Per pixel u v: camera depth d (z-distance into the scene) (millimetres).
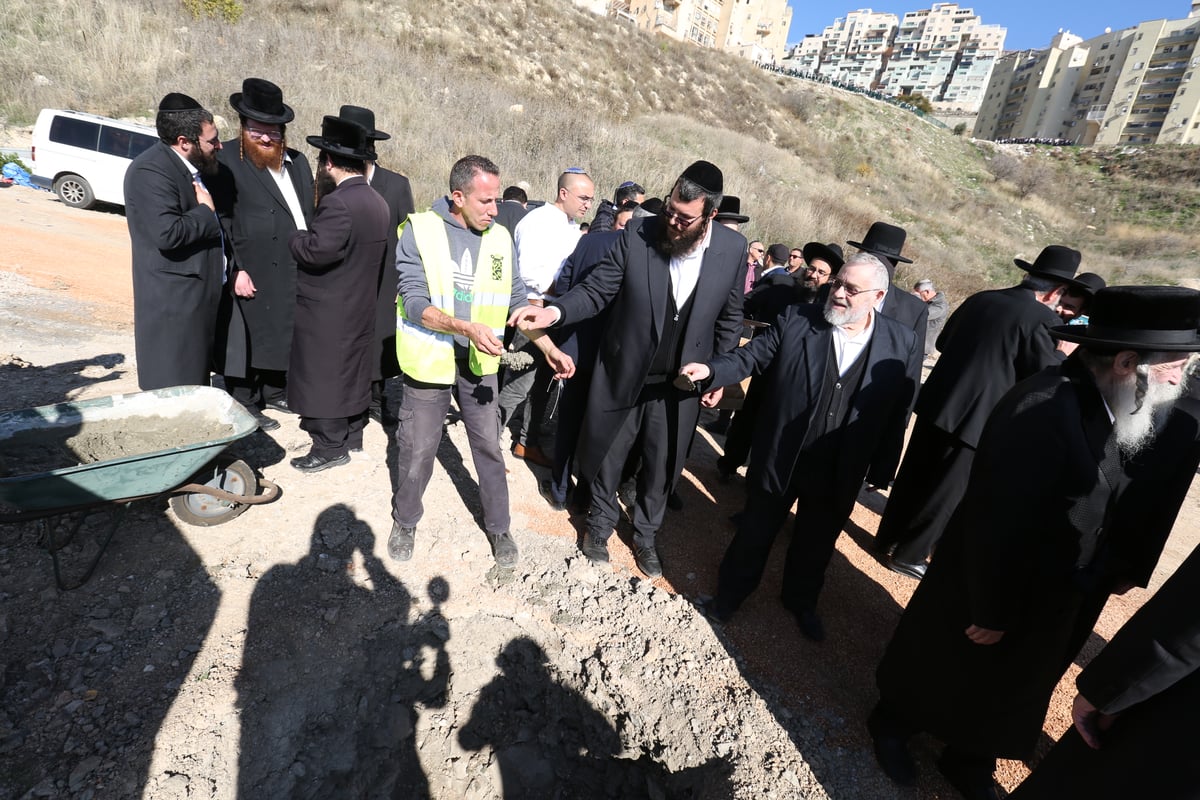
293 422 4051
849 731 2553
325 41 18031
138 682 2217
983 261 23172
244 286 3355
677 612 3023
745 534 2869
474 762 2574
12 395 3873
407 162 13375
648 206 4883
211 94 13898
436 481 3654
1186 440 1751
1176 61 74438
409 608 2777
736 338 3109
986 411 3180
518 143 16078
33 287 6180
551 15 31297
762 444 2717
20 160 11461
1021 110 95562
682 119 26125
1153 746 1377
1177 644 1297
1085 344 1688
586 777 2664
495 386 2811
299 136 13148
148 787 1957
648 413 3002
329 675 2447
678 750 2521
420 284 2518
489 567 3088
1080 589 1776
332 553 2951
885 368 2561
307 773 2199
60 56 14070
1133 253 30250
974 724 2094
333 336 3043
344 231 2801
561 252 3717
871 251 3652
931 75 115188
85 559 2639
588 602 3021
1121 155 44688
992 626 1847
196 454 2543
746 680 2729
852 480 2682
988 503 1797
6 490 2125
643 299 2746
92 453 2703
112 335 5281
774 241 15312
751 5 79812
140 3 16516
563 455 3531
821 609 3244
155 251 2832
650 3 61812
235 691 2277
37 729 2027
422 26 23375
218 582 2662
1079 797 1530
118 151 10609
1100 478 1717
